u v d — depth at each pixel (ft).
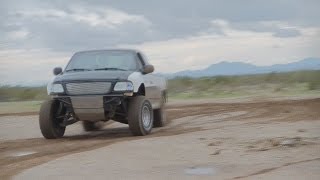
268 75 164.96
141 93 50.67
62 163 34.35
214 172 30.17
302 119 57.00
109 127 60.95
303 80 148.46
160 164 32.91
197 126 55.52
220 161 33.24
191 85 155.43
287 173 29.30
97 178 29.48
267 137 42.42
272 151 36.04
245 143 39.75
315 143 38.55
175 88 153.28
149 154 36.50
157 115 56.24
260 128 49.60
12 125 65.31
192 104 90.68
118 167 32.35
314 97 95.14
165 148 38.78
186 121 62.39
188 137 44.52
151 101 53.06
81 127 61.00
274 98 98.53
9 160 36.76
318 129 47.01
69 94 47.09
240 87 148.97
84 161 34.73
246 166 31.53
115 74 47.42
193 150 37.52
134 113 47.16
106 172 30.99
